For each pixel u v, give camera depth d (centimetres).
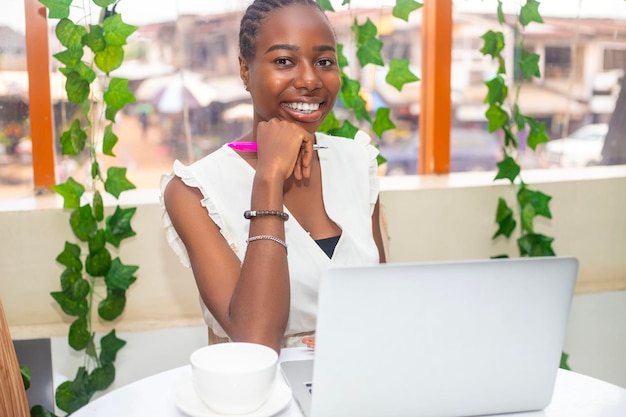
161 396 102
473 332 88
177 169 138
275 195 121
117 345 200
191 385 99
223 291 128
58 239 196
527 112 231
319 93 140
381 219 166
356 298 83
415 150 231
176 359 206
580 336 231
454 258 219
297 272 136
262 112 142
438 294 85
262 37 137
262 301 115
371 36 205
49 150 207
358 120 209
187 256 144
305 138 128
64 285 193
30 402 200
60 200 204
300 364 110
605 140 239
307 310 139
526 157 235
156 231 201
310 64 137
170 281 204
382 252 161
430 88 227
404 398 90
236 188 139
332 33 141
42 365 200
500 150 235
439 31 222
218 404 89
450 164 234
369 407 89
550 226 226
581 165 240
